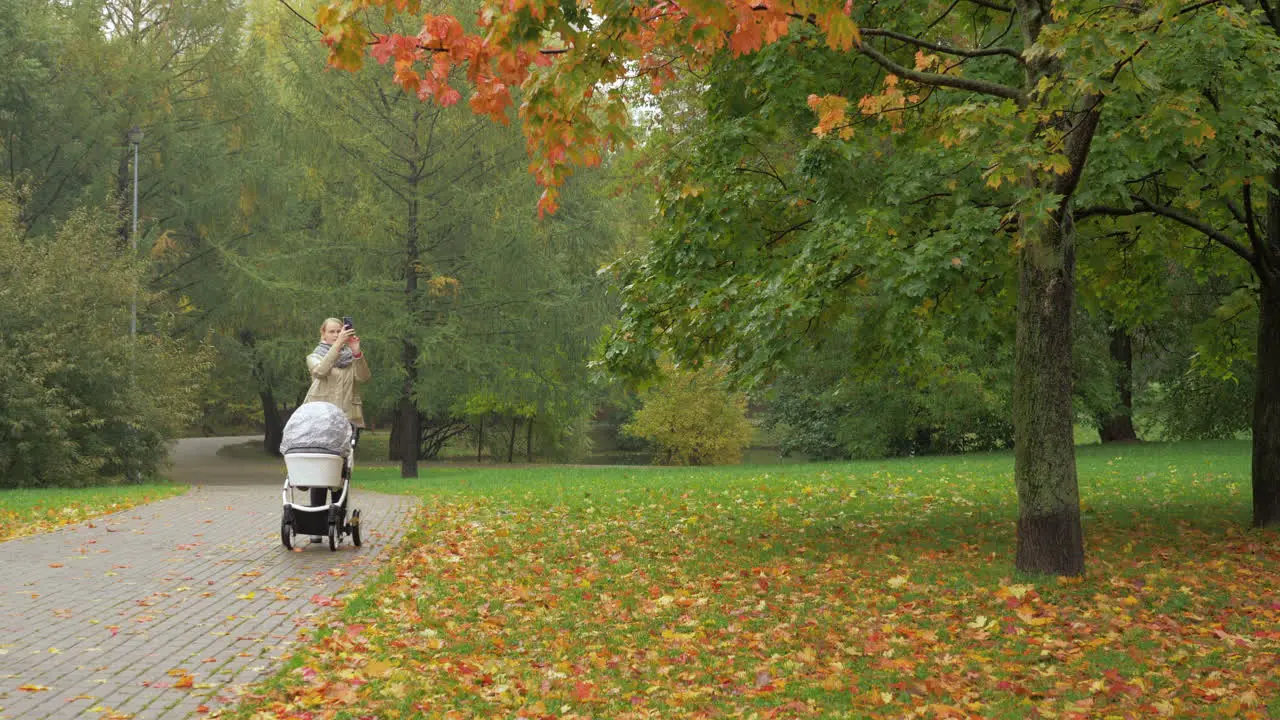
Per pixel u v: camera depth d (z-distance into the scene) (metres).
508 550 11.68
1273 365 12.52
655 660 6.92
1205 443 27.58
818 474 21.06
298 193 33.59
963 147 10.57
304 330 31.38
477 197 27.39
